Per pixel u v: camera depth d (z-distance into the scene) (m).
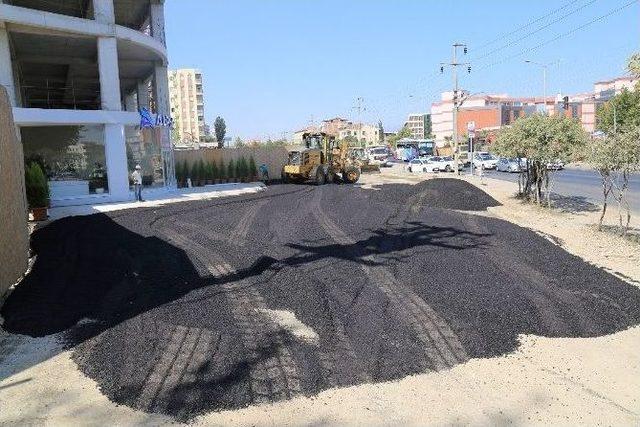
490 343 6.97
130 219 17.00
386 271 9.98
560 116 18.58
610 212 18.50
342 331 7.34
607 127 15.51
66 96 37.03
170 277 9.87
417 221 15.60
